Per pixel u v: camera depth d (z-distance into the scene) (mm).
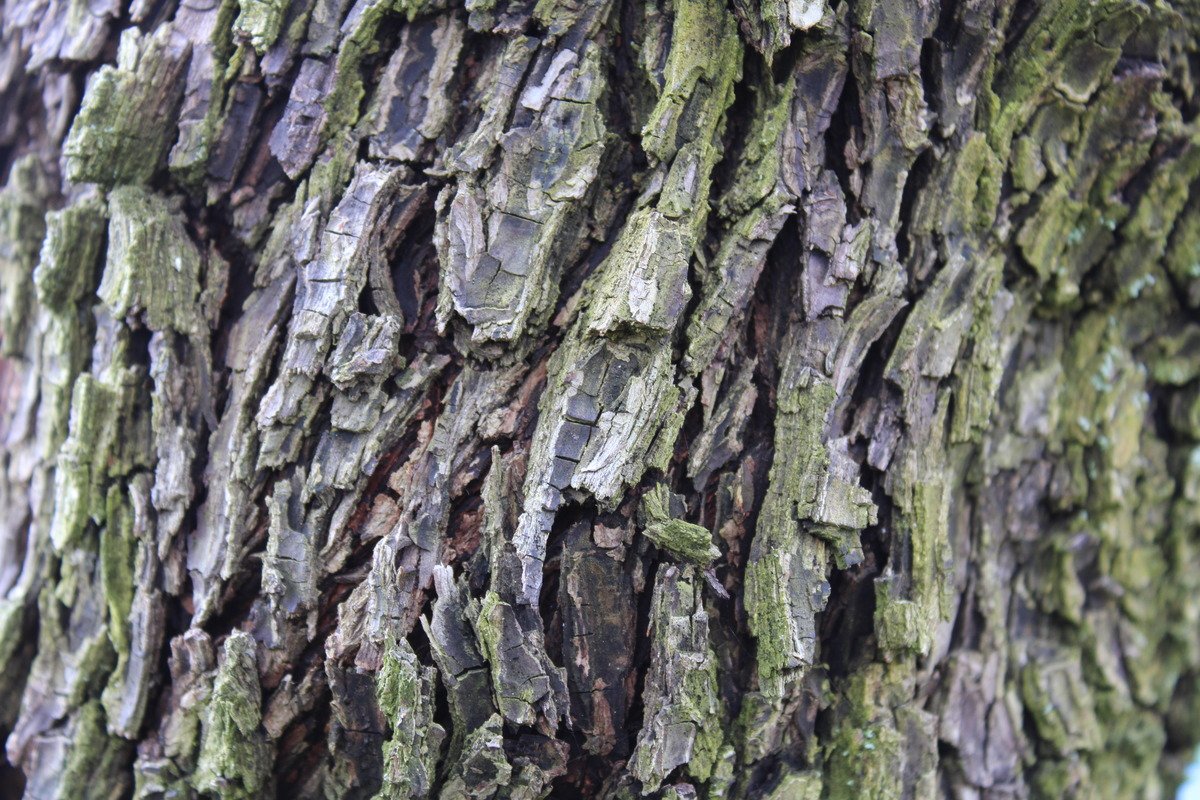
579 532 983
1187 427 1394
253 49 1047
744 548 1038
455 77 1034
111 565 1062
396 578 963
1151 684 1446
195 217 1099
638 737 985
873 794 1074
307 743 1038
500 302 975
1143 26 1122
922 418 1100
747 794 1050
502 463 983
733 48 1003
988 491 1245
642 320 934
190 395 1066
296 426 1007
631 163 1029
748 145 1026
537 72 1006
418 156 1024
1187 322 1355
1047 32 1088
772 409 1051
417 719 928
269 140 1068
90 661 1077
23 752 1099
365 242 996
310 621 999
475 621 951
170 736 1032
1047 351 1293
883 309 1063
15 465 1199
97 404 1052
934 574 1105
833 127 1060
